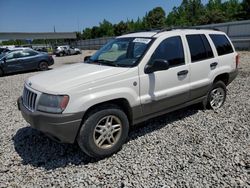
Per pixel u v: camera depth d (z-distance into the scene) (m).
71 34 60.91
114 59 4.20
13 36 52.75
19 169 3.42
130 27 74.25
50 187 3.00
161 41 4.15
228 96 6.52
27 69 14.21
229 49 5.55
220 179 3.00
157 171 3.21
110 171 3.26
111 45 4.71
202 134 4.26
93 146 3.41
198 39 4.84
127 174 3.18
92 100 3.31
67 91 3.20
